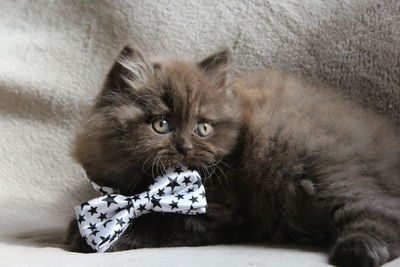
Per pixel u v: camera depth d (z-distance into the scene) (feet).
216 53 1.80
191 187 1.65
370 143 1.66
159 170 1.65
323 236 1.65
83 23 2.39
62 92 2.35
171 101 1.64
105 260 1.47
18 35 2.45
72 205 2.28
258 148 1.69
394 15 2.05
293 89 1.88
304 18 2.18
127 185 1.70
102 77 2.34
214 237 1.68
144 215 1.67
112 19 2.35
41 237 1.86
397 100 2.02
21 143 2.37
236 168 1.72
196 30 2.27
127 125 1.63
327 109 1.77
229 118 1.72
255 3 2.24
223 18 2.26
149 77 1.69
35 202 2.27
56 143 2.36
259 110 1.77
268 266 1.40
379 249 1.43
